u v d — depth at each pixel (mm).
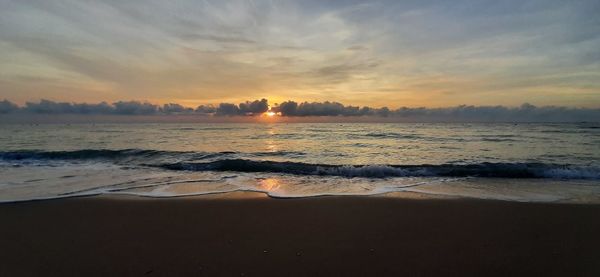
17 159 13828
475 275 3299
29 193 7316
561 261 3635
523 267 3486
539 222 5094
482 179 9422
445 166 10500
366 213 5633
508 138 28328
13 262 3648
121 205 6234
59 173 10391
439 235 4496
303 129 52969
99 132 38875
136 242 4242
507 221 5156
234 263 3590
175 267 3494
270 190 7801
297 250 3961
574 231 4656
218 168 11422
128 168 11469
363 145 22719
